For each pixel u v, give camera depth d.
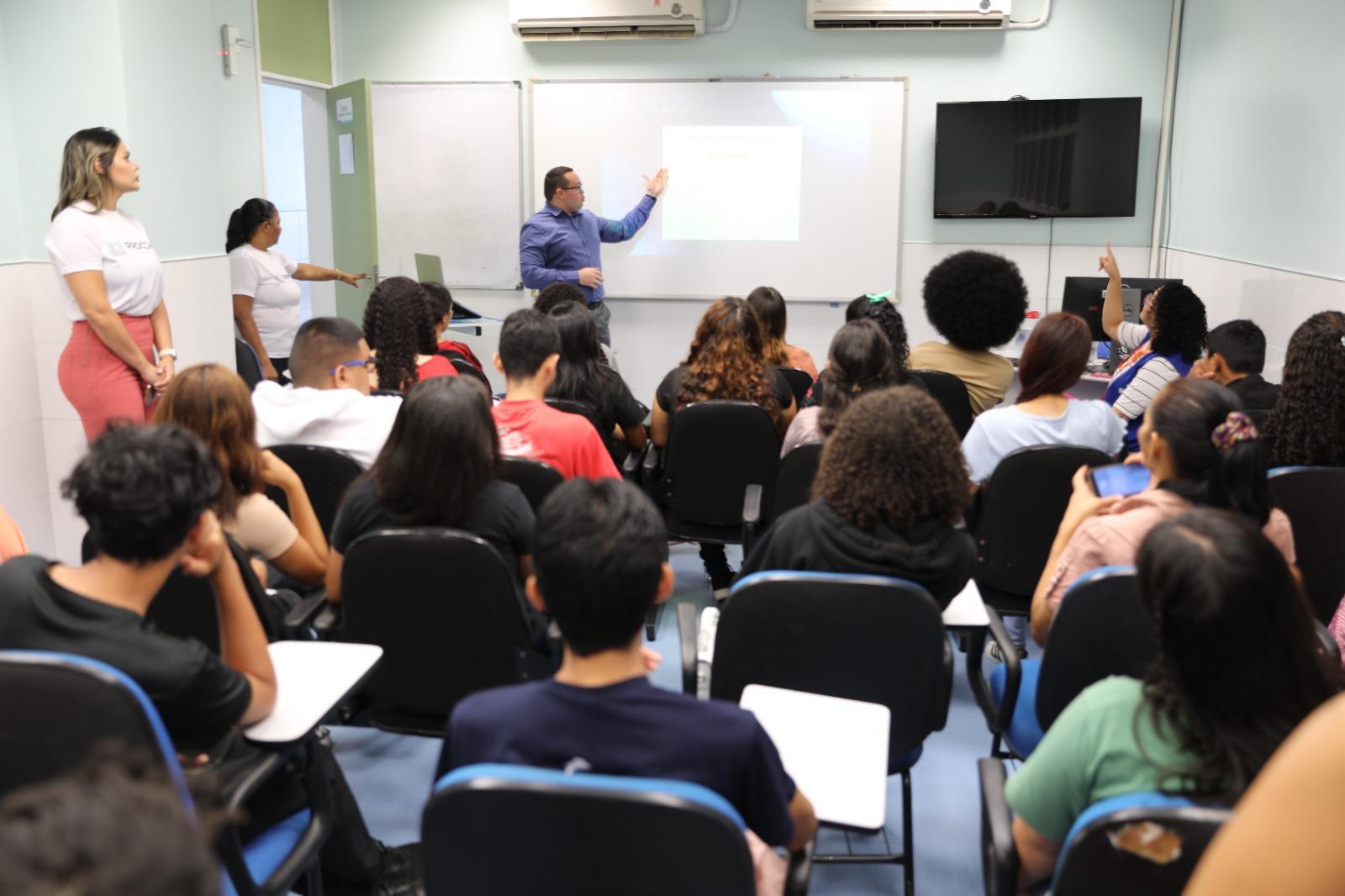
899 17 6.03
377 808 2.46
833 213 6.48
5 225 3.91
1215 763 1.12
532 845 1.08
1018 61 6.18
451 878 1.12
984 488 2.80
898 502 1.85
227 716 1.41
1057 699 1.84
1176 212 6.00
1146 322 3.87
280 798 1.62
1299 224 4.32
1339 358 2.46
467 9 6.50
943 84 6.27
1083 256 6.33
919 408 1.87
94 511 1.30
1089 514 2.01
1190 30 5.82
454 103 6.57
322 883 1.90
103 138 3.51
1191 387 1.88
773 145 6.44
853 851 2.31
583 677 1.25
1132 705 1.21
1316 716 0.67
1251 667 1.11
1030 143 6.05
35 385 4.07
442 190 6.69
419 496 2.04
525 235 5.91
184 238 4.30
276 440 2.67
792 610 1.76
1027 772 1.29
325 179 6.95
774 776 1.21
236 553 1.79
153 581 1.37
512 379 2.67
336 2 6.60
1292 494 2.39
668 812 1.03
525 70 6.54
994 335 3.35
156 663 1.33
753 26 6.34
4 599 1.34
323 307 7.10
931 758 2.72
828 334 6.69
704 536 3.39
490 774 1.07
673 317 6.75
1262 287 4.71
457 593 1.96
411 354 3.33
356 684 1.63
